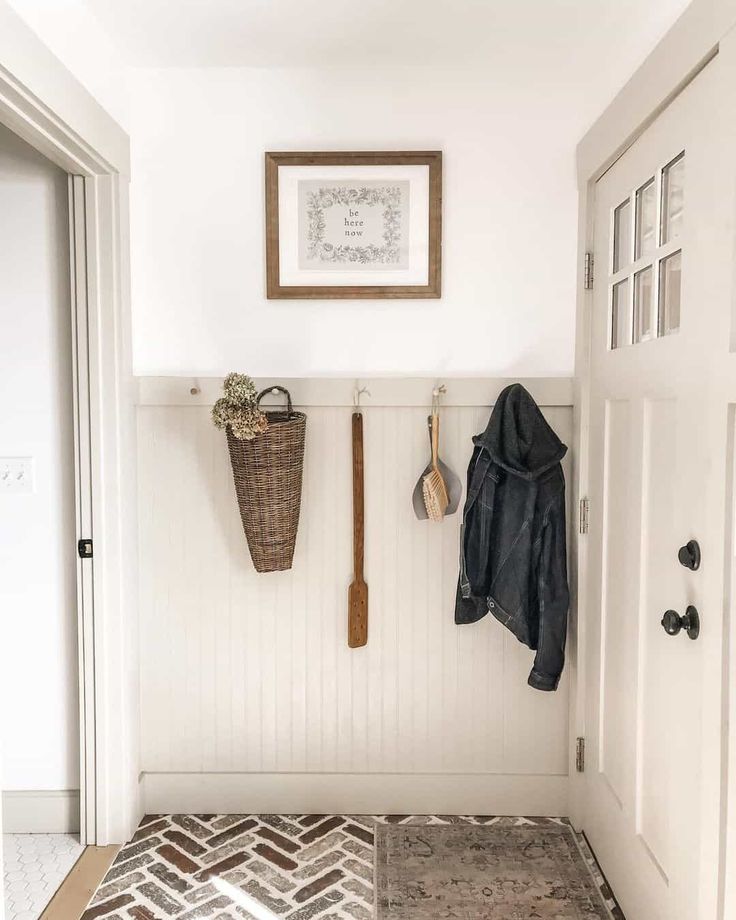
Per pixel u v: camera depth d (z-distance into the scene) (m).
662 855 1.73
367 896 2.07
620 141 1.97
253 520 2.24
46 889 2.11
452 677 2.48
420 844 2.32
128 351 2.36
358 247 2.40
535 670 2.27
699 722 1.51
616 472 2.09
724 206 1.39
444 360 2.44
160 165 2.40
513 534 2.24
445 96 2.38
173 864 2.22
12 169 2.32
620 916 1.99
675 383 1.64
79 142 1.97
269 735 2.50
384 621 2.47
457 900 2.05
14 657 2.41
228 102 2.39
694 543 1.52
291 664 2.49
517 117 2.38
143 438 2.45
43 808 2.42
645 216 1.88
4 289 2.35
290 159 2.37
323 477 2.44
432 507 2.31
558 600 2.26
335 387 2.41
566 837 2.36
